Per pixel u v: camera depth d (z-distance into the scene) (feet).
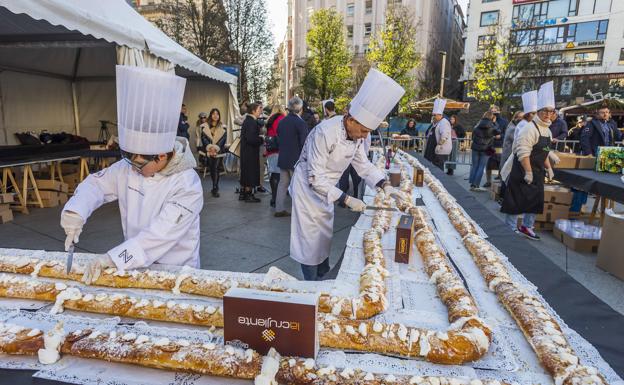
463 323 3.98
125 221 6.24
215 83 30.60
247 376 3.27
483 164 26.16
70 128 29.99
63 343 3.57
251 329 3.58
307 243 8.05
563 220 16.02
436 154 26.48
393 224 8.17
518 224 16.70
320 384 3.17
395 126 52.49
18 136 23.58
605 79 93.09
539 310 4.21
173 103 5.12
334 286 5.10
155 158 5.40
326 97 87.71
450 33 179.11
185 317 4.23
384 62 77.46
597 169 15.28
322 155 7.09
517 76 80.02
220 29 66.80
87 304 4.43
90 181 6.11
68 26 11.81
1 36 17.53
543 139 14.05
